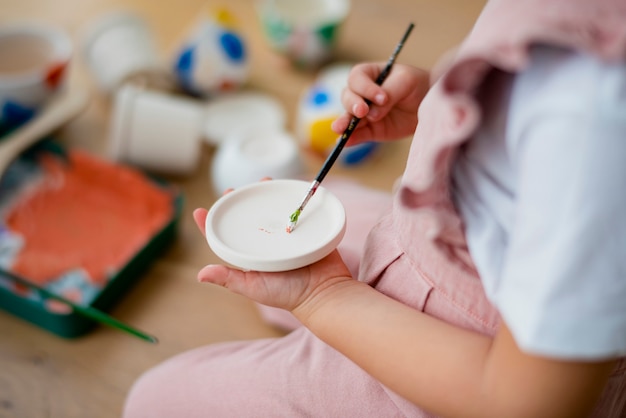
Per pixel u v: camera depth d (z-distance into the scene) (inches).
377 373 24.7
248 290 26.6
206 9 76.2
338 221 27.5
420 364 23.5
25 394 41.8
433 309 26.3
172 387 33.4
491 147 22.1
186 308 47.1
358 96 32.1
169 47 69.4
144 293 47.9
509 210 22.0
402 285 27.3
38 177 54.6
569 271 18.9
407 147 60.2
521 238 20.0
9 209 52.0
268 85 66.0
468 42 21.1
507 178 21.9
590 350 19.1
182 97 63.1
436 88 22.1
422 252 25.8
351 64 67.6
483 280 22.4
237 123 60.3
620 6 19.3
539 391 20.7
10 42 57.9
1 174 50.3
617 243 18.8
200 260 50.6
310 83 66.4
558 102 19.0
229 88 62.1
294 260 25.3
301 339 33.3
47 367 43.3
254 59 69.4
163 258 50.5
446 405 23.0
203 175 57.1
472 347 23.1
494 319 25.2
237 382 31.9
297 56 65.4
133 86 58.0
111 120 62.0
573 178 18.7
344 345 25.6
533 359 20.4
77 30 71.5
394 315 25.0
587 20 18.6
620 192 18.5
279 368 31.6
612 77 18.6
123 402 41.6
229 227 27.8
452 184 23.7
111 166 53.9
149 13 74.9
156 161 55.4
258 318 46.8
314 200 29.1
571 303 19.0
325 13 66.9
